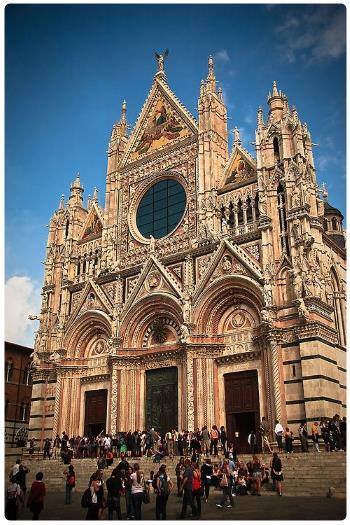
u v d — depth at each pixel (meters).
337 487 26.81
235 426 40.28
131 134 58.44
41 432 51.81
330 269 44.69
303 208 39.88
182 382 43.78
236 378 41.19
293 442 34.84
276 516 20.47
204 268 45.03
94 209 59.25
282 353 37.53
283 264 39.94
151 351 46.81
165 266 47.97
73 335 52.84
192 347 42.44
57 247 59.41
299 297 37.47
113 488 21.56
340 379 38.41
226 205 46.59
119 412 45.91
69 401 51.31
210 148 49.47
